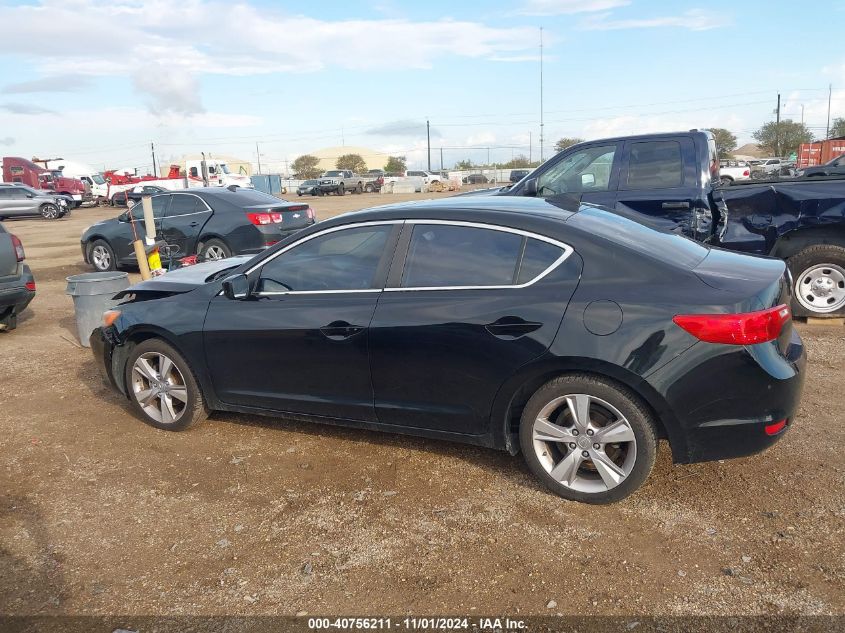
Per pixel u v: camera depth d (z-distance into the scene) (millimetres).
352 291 3994
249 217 10758
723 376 3176
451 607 2861
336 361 4004
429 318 3688
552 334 3387
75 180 41469
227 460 4336
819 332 6414
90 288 6902
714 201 6473
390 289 3883
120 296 5027
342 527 3500
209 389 4559
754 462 3943
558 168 7117
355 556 3248
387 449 4387
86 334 7012
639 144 6715
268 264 4324
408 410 3889
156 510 3750
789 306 3512
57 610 2951
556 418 3605
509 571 3076
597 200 6766
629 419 3348
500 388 3588
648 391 3234
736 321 3135
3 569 3266
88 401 5527
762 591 2855
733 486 3695
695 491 3666
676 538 3258
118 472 4227
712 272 3426
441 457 4238
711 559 3082
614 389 3344
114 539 3482
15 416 5238
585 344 3314
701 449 3299
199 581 3113
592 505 3568
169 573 3184
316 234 4176
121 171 45094
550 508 3580
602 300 3348
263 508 3727
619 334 3266
